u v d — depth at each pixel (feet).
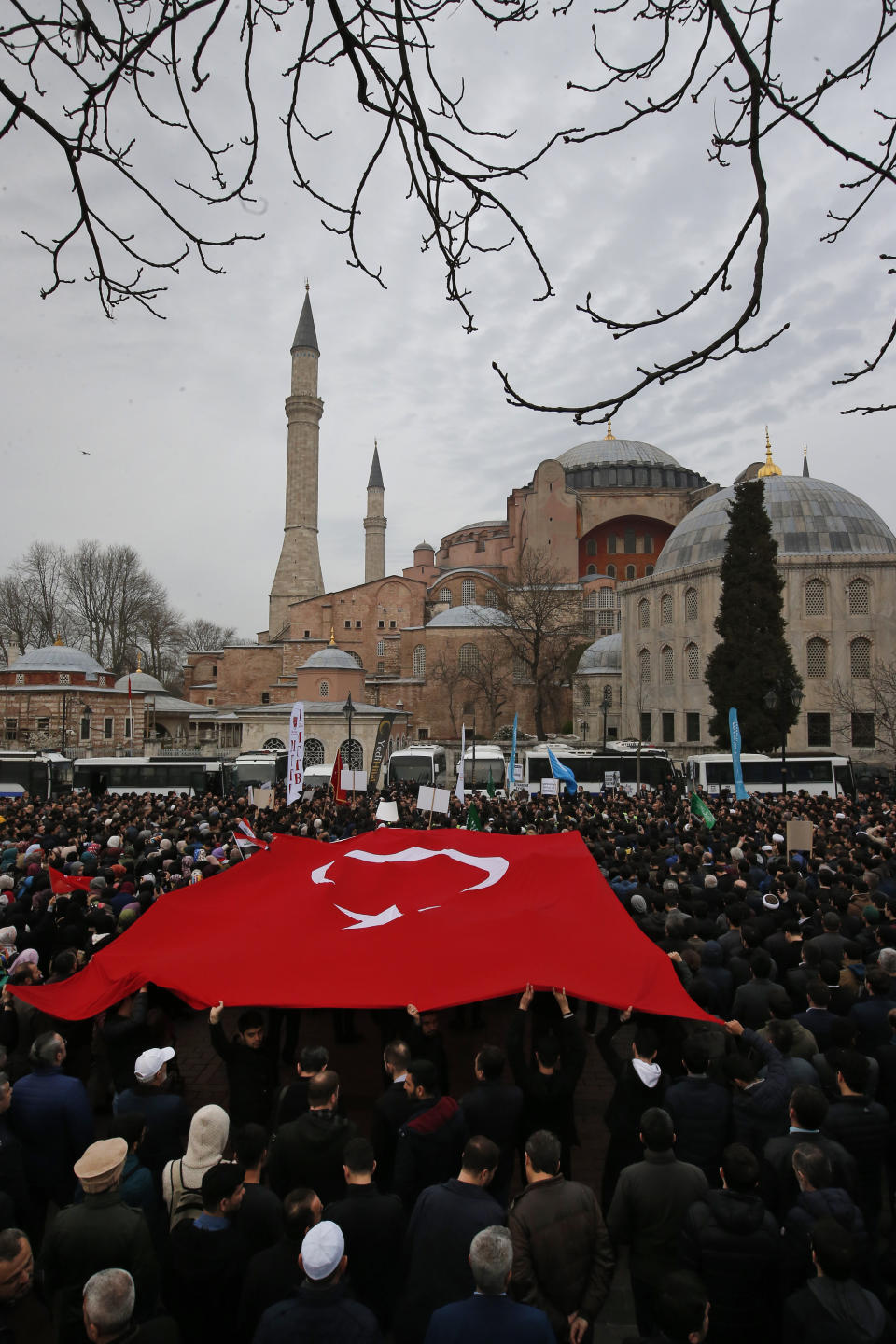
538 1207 13.98
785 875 37.65
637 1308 15.66
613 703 209.26
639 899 33.99
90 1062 26.30
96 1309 11.09
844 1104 18.37
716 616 155.02
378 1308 14.60
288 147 12.61
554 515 255.70
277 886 32.71
